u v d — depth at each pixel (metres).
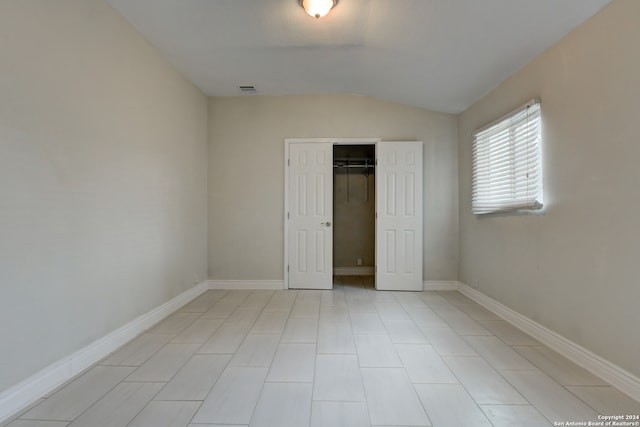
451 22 2.63
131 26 2.88
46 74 2.04
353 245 5.70
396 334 2.98
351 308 3.79
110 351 2.61
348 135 4.64
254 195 4.68
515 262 3.20
